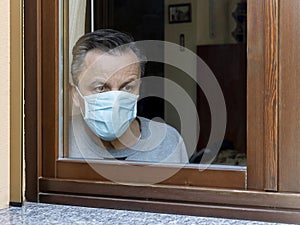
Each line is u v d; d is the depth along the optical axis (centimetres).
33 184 95
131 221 82
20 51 94
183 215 85
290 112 78
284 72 78
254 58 81
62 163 94
